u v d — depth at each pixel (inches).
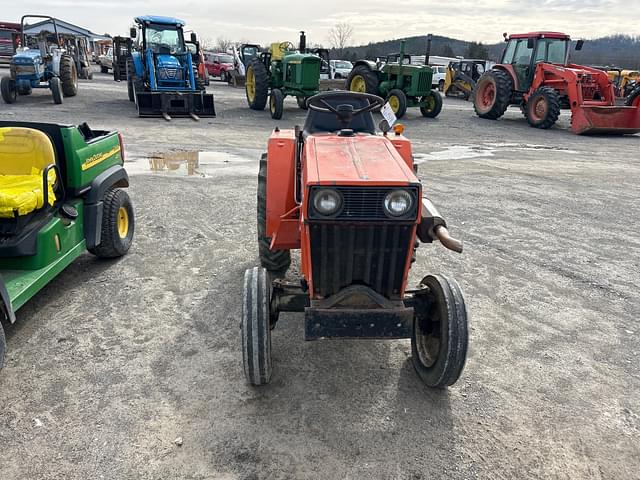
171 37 617.6
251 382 123.6
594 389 133.5
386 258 117.1
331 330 116.0
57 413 117.9
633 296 186.7
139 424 115.3
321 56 773.3
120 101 693.3
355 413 121.0
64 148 173.5
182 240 224.7
